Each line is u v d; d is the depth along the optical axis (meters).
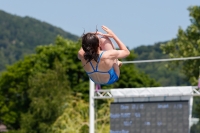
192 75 68.38
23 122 76.25
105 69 19.09
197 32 69.44
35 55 100.88
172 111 41.84
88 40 18.80
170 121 41.84
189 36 69.75
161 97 42.25
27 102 104.31
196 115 66.56
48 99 75.06
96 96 42.78
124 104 42.66
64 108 73.75
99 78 19.36
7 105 106.25
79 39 19.27
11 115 105.12
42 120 74.38
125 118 42.56
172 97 42.09
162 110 42.00
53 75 78.75
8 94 106.44
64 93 76.69
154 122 42.09
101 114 65.44
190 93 41.16
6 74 105.12
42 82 77.62
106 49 19.23
